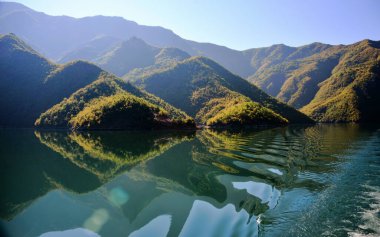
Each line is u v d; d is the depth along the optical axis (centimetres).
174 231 1130
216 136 5522
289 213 1332
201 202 1462
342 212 1362
